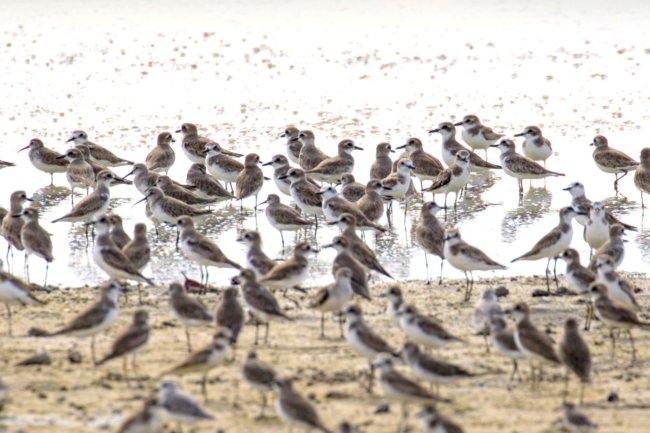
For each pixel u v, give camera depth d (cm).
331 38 4772
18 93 4066
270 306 1933
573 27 4869
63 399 1642
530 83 4194
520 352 1764
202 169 3114
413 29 4888
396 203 3170
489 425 1583
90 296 2269
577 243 2784
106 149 3322
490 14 5091
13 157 3466
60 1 5256
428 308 2203
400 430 1552
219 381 1761
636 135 3609
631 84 4138
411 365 1659
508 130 3691
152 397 1540
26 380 1728
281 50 4609
